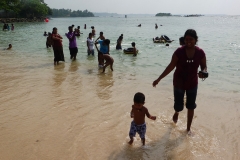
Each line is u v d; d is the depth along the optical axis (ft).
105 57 34.88
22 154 13.74
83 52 53.93
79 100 22.58
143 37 92.22
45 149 14.28
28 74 32.71
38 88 26.21
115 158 13.53
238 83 28.81
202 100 22.88
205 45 65.36
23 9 328.90
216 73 33.88
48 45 60.34
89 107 20.85
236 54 49.88
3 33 113.29
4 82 28.48
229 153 13.96
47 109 20.29
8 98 22.90
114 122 17.95
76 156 13.64
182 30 138.51
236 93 25.02
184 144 14.97
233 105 21.54
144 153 14.03
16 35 101.35
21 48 60.59
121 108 20.67
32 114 19.25
